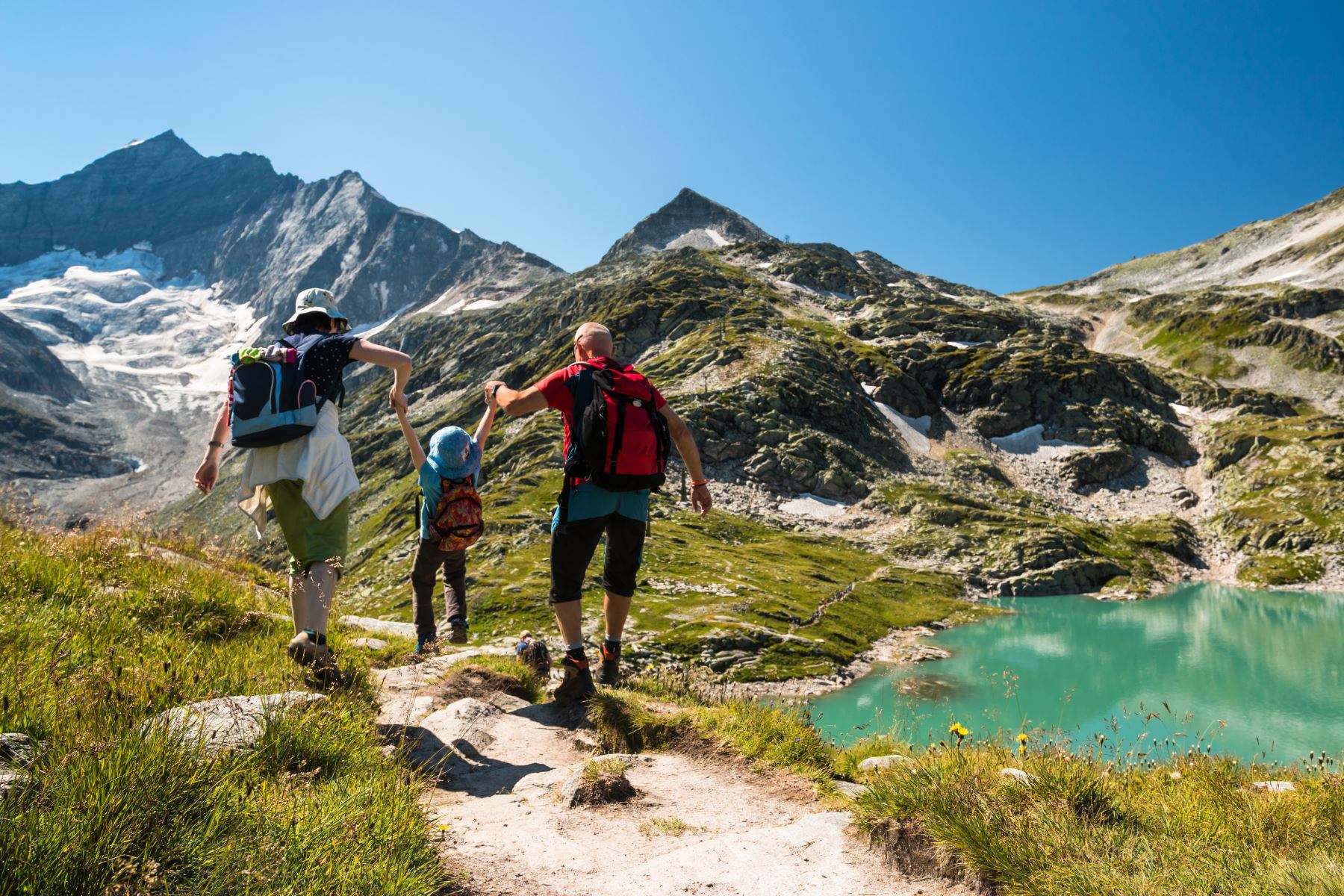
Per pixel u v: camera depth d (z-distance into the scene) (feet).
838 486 326.24
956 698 136.87
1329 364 574.56
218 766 9.91
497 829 12.35
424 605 26.91
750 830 12.50
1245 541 300.81
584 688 19.24
